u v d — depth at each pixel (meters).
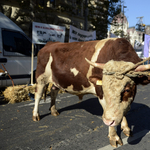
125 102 1.98
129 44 2.49
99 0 14.25
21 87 5.12
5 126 3.32
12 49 5.87
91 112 4.18
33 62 6.36
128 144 2.70
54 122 3.54
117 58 2.38
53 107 3.94
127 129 2.97
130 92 2.02
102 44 2.80
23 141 2.76
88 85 2.87
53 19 11.44
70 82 3.11
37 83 3.71
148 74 1.93
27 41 6.31
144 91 6.82
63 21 12.12
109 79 1.94
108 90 1.92
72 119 3.71
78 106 4.67
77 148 2.56
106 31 14.00
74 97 5.68
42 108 4.46
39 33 6.07
